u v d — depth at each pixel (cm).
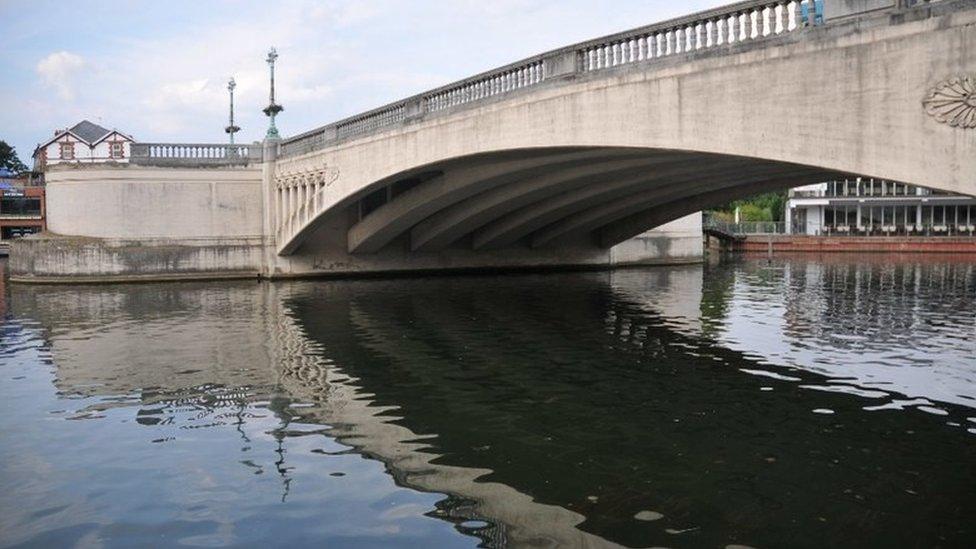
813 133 1363
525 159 2569
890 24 1233
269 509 866
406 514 844
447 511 852
